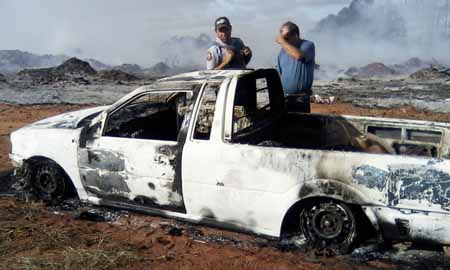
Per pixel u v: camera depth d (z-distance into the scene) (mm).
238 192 4543
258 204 4484
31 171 5777
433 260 4234
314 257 4367
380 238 4250
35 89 18266
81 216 5348
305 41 6141
